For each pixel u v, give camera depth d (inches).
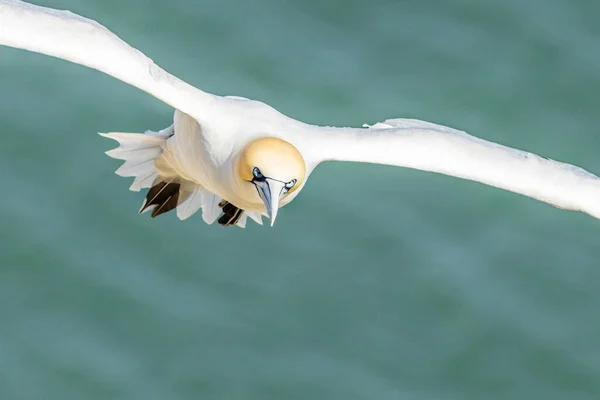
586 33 1017.5
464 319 881.5
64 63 944.3
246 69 953.5
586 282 903.7
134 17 959.6
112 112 930.1
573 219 928.9
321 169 922.1
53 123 919.0
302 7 992.2
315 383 855.1
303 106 947.3
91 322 860.6
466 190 928.3
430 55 986.1
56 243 878.4
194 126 630.5
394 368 864.9
